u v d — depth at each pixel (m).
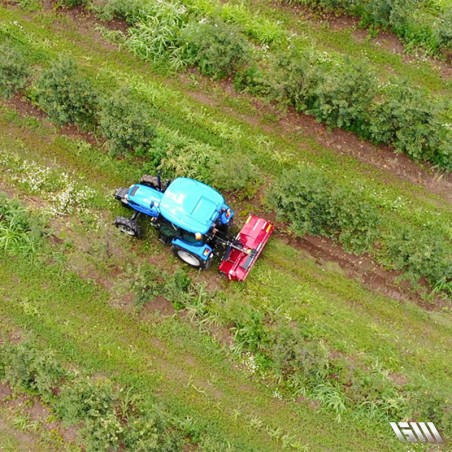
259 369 18.58
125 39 22.80
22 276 19.52
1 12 23.23
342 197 19.94
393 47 23.25
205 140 21.50
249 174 20.36
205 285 19.52
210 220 18.11
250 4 24.06
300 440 17.98
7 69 20.80
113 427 16.88
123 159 21.05
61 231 20.11
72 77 20.58
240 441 17.88
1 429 17.78
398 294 19.72
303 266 19.95
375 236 19.95
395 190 21.03
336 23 23.62
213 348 18.81
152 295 19.00
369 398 18.19
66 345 18.78
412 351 19.03
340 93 20.55
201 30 21.88
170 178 20.70
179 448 17.19
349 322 19.30
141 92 22.00
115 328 19.06
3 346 18.20
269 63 22.53
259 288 19.58
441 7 23.72
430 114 20.25
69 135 21.41
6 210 19.95
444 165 21.02
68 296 19.36
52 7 23.31
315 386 18.36
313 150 21.52
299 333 18.58
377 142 21.42
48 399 17.92
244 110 22.05
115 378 18.44
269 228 19.47
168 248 20.00
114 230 20.09
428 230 20.44
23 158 21.09
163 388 18.41
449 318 19.44
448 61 22.95
